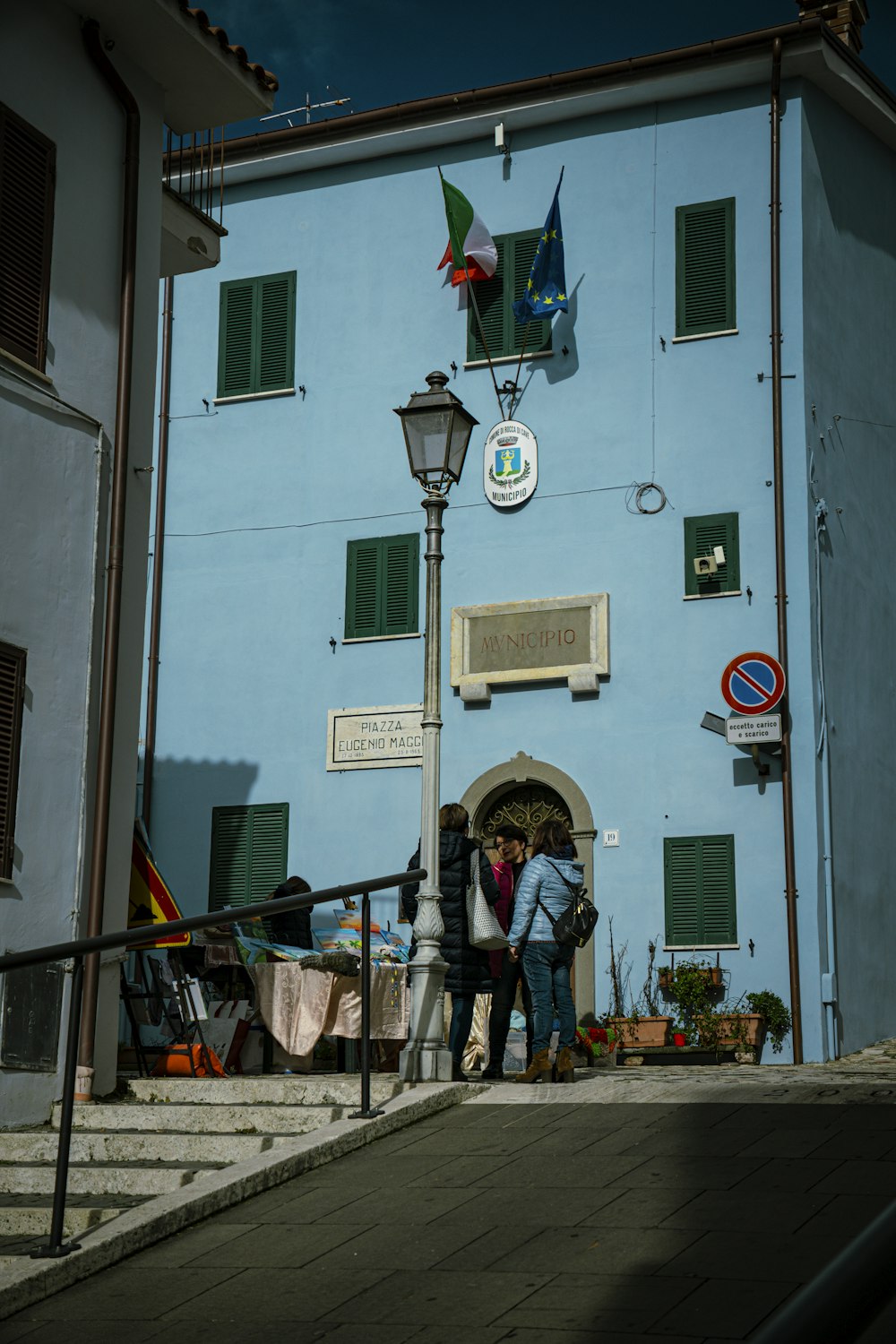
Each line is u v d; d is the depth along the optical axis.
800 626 16.56
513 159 18.86
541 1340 5.19
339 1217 6.89
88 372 11.26
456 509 18.25
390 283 19.12
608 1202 6.64
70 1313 6.03
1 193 10.57
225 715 18.78
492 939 10.47
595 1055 14.38
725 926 16.28
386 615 18.34
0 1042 9.47
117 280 11.71
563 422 17.97
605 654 17.22
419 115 18.75
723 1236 6.05
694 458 17.38
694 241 17.84
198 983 11.91
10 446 10.34
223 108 13.10
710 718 16.52
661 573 17.27
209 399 19.61
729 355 17.45
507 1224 6.52
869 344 18.95
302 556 18.84
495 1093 8.98
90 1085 9.96
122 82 11.80
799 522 16.80
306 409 19.17
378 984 11.73
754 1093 8.31
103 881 10.61
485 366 18.44
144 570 11.57
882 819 17.77
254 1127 8.68
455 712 17.81
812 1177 6.66
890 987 17.41
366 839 17.92
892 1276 2.13
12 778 9.98
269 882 18.22
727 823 16.50
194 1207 7.00
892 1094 8.09
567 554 17.67
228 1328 5.68
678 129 18.14
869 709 17.81
